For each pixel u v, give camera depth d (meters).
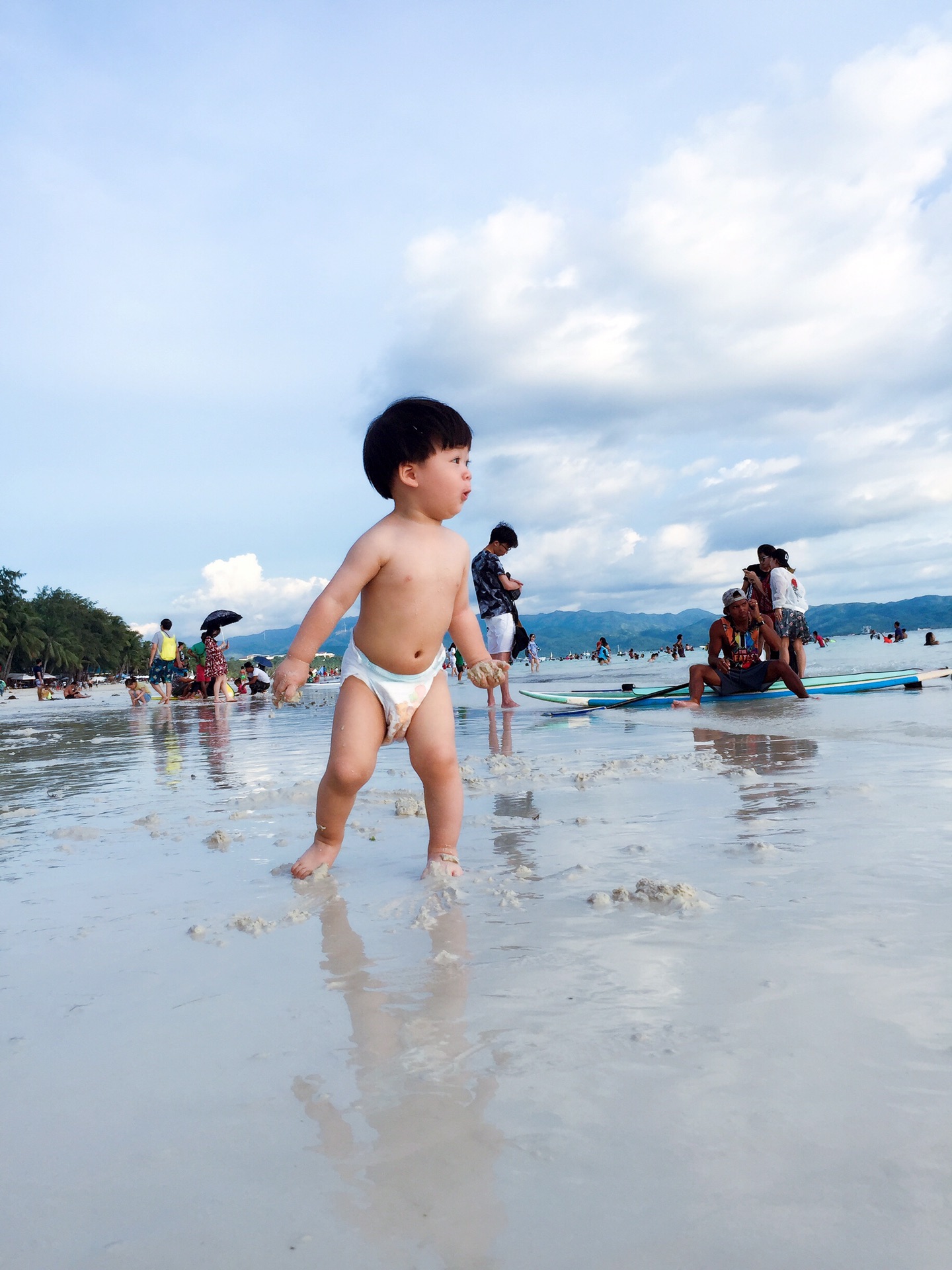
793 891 2.07
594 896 2.06
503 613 10.45
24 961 1.87
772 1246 0.85
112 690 64.75
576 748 5.55
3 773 5.78
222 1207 0.96
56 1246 0.91
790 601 10.95
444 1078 1.23
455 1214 0.93
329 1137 1.09
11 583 98.12
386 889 2.35
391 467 2.90
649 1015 1.40
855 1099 1.11
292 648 2.80
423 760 2.71
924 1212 0.89
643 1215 0.91
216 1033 1.43
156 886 2.51
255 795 4.09
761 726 6.27
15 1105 1.22
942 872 2.16
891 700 7.98
